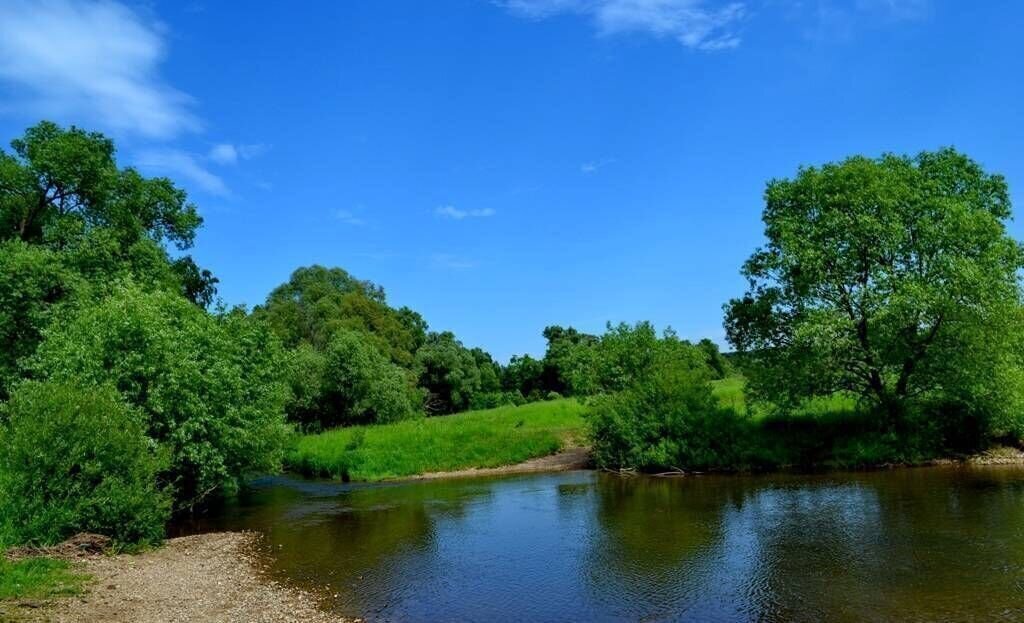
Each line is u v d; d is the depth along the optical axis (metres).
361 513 27.95
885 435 36.09
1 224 37.44
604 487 32.84
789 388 36.78
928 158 37.12
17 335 31.14
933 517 21.75
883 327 34.38
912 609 13.45
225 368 26.38
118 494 19.84
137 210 42.38
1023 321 34.44
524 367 117.50
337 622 13.79
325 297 101.56
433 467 43.00
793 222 36.16
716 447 37.38
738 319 40.03
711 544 19.72
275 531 24.33
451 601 15.28
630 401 39.50
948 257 33.06
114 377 23.20
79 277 32.84
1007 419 36.47
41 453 18.92
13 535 17.86
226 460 26.69
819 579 15.74
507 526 23.94
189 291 47.19
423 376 104.56
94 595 14.65
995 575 15.39
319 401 67.94
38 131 38.62
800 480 31.91
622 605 14.65
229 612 14.13
